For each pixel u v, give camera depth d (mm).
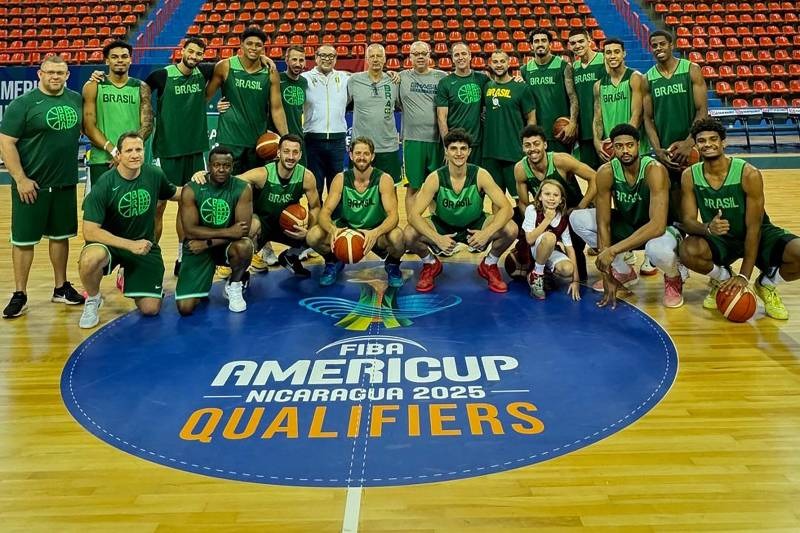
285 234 4496
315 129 5297
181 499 2070
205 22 14031
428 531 1894
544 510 1984
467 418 2566
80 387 2902
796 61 12195
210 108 8703
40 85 3824
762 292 3727
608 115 4699
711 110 10398
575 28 13375
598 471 2191
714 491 2066
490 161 5148
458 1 14406
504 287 4211
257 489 2123
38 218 3871
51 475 2213
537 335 3438
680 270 4105
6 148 3697
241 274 3955
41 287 4469
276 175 4250
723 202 3557
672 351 3209
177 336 3496
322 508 2016
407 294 4195
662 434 2426
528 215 4047
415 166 5344
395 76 5301
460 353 3209
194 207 3789
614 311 3809
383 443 2389
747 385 2828
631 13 13680
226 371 3037
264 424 2545
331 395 2777
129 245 3568
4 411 2682
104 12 14250
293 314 3824
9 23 13898
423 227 4082
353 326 3609
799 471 2172
